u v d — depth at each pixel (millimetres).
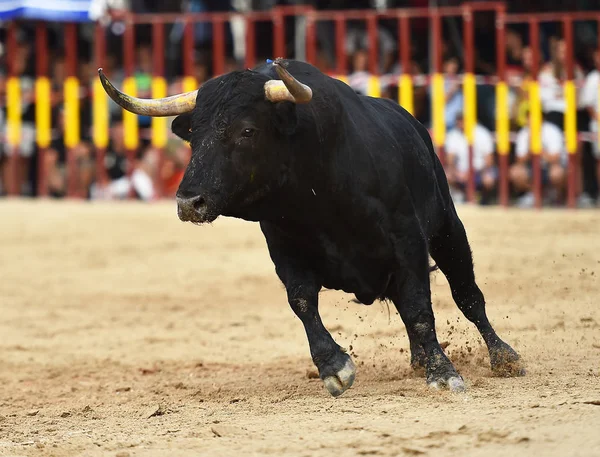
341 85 20062
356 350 26281
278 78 18688
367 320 30078
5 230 43781
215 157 17906
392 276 20359
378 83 45188
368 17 45125
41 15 46406
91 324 31922
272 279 36562
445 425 16641
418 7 48531
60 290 36219
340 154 18891
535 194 45438
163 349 28594
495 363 21750
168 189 48562
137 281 37000
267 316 31844
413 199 20344
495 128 46812
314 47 45531
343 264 19688
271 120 18125
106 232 43219
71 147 48469
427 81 45625
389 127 20438
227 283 36250
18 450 17609
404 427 16750
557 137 45781
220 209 17969
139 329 31062
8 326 31891
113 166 49281
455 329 27141
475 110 45938
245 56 46344
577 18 44594
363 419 17562
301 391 21781
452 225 22188
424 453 15398
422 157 20844
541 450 15078
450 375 19516
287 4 50094
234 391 22594
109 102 49312
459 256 22469
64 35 49594
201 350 28203
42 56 48156
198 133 18125
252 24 46094
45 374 26281
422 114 46719
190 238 42438
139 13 49594
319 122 18578
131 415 20703
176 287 36000
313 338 19344
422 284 19844
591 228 40312
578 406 17156
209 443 16844
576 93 45469
